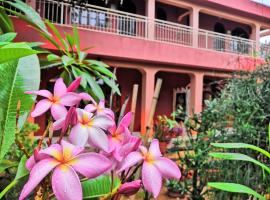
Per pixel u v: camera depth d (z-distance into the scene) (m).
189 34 10.84
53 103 0.78
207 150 2.42
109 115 0.82
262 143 2.28
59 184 0.52
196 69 10.52
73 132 0.67
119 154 0.66
